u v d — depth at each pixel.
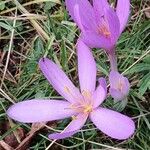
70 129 0.16
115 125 0.15
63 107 0.16
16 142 0.18
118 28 0.14
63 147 0.18
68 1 0.15
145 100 0.18
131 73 0.19
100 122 0.15
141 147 0.17
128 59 0.19
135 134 0.18
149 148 0.17
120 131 0.15
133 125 0.14
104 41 0.15
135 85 0.19
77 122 0.16
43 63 0.16
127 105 0.18
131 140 0.17
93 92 0.16
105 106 0.18
